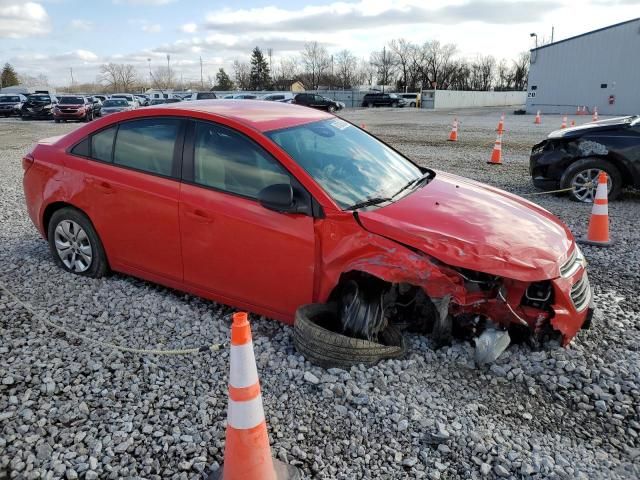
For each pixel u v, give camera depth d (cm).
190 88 11238
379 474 258
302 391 319
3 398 311
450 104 5769
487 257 319
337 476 257
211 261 388
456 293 323
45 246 571
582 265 365
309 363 341
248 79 10825
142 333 385
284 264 355
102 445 275
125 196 422
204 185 387
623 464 264
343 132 440
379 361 335
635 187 786
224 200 374
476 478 256
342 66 10262
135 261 437
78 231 470
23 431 283
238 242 370
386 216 342
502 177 1033
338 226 338
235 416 229
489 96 6450
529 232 351
